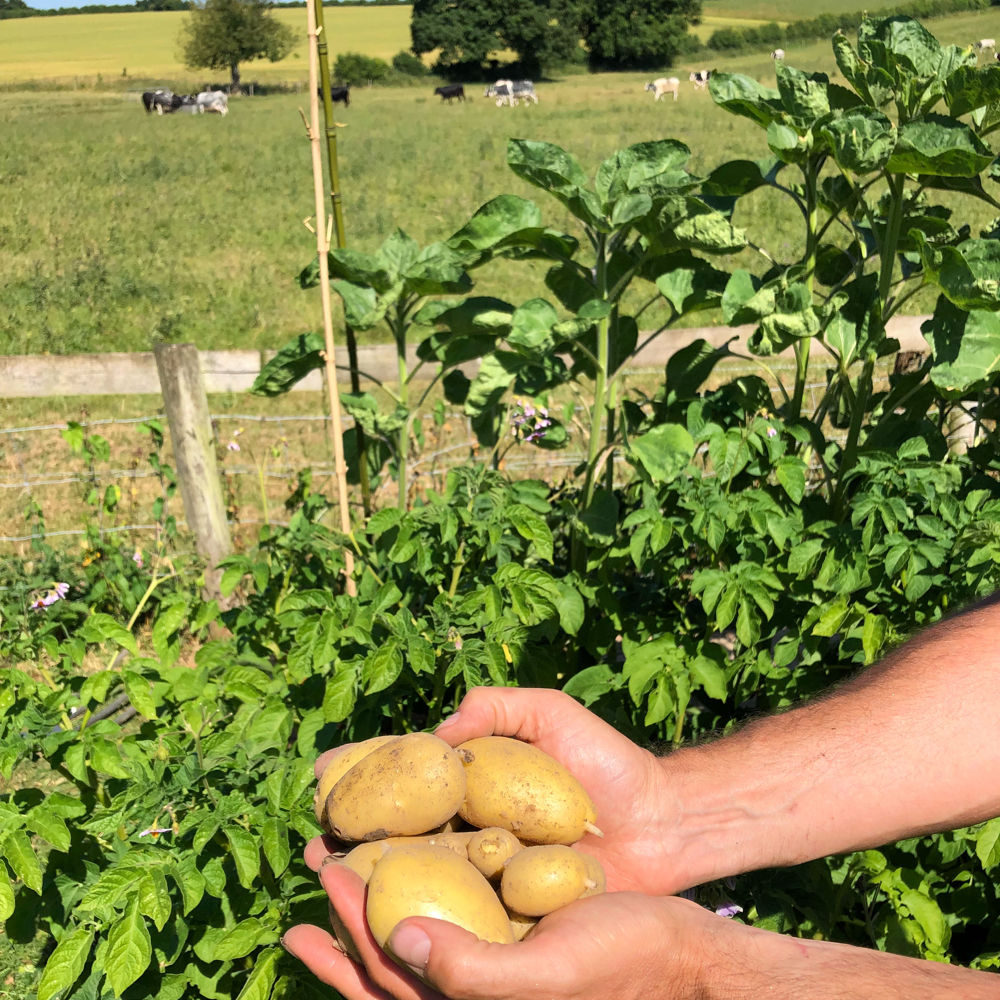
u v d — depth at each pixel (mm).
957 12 48906
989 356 3029
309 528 3492
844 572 2754
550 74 70250
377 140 28922
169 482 4980
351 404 3557
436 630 2787
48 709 2578
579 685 2934
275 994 2102
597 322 3365
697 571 3027
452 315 3393
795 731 1607
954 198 16453
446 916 1237
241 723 2611
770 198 16672
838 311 3402
